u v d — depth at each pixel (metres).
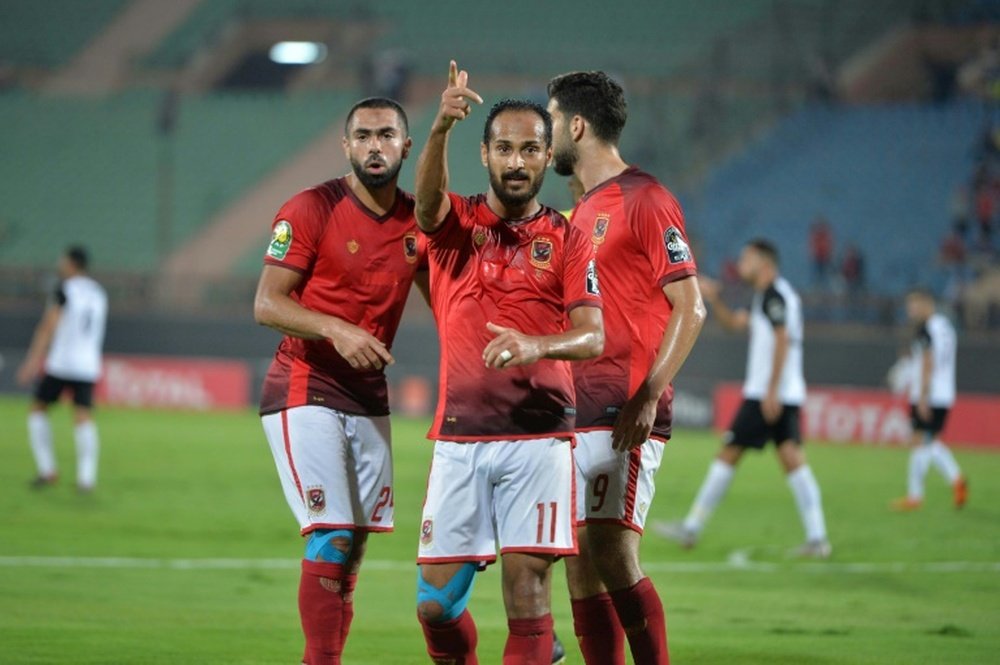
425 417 85.19
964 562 37.12
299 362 19.78
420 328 87.38
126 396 89.44
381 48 132.75
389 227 19.47
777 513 47.94
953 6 118.69
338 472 19.38
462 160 114.88
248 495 49.00
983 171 99.38
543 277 17.09
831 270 95.12
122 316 92.19
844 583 33.22
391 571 33.81
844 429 78.06
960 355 77.81
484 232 17.27
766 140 111.94
